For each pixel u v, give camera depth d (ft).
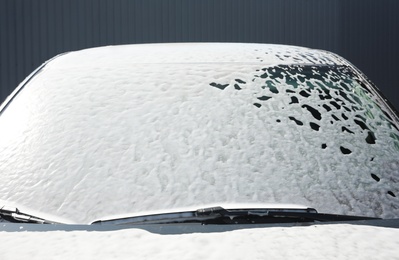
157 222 5.20
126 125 6.31
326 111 6.64
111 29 37.78
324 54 8.10
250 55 7.55
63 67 7.49
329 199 5.62
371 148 6.30
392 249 4.37
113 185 5.68
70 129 6.37
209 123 6.29
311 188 5.70
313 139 6.24
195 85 6.79
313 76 7.19
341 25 44.09
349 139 6.34
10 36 36.27
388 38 46.39
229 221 5.22
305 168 5.90
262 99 6.65
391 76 46.85
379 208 5.61
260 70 7.14
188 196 5.53
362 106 6.89
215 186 5.64
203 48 7.84
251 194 5.57
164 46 8.03
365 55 45.44
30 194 5.74
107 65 7.30
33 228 5.02
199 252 4.25
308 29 42.88
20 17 36.37
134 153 5.99
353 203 5.61
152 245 4.39
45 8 36.68
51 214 5.49
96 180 5.75
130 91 6.75
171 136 6.15
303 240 4.49
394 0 46.52
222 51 7.64
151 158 5.92
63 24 36.99
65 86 7.02
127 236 4.59
